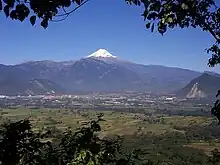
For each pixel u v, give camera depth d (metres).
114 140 4.55
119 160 4.31
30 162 4.20
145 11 4.70
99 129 4.42
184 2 4.51
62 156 4.23
